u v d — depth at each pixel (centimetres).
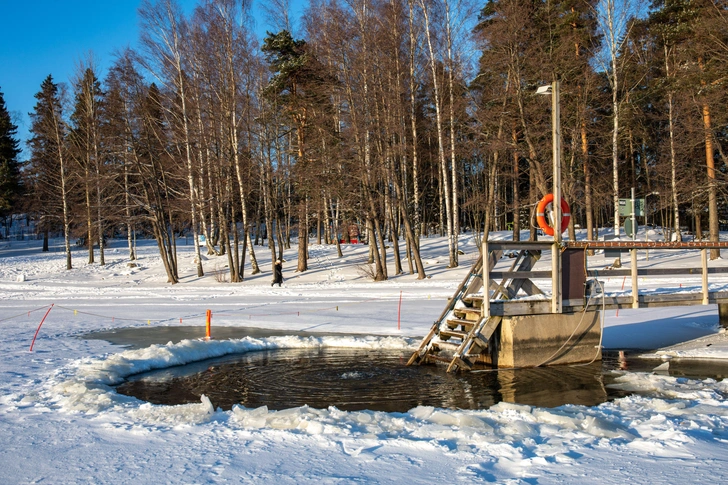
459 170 5841
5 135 6406
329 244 5434
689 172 3588
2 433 695
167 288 3494
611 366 1174
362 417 734
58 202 5172
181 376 1129
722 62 2869
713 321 1605
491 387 1018
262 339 1483
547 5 3189
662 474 515
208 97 3650
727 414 758
